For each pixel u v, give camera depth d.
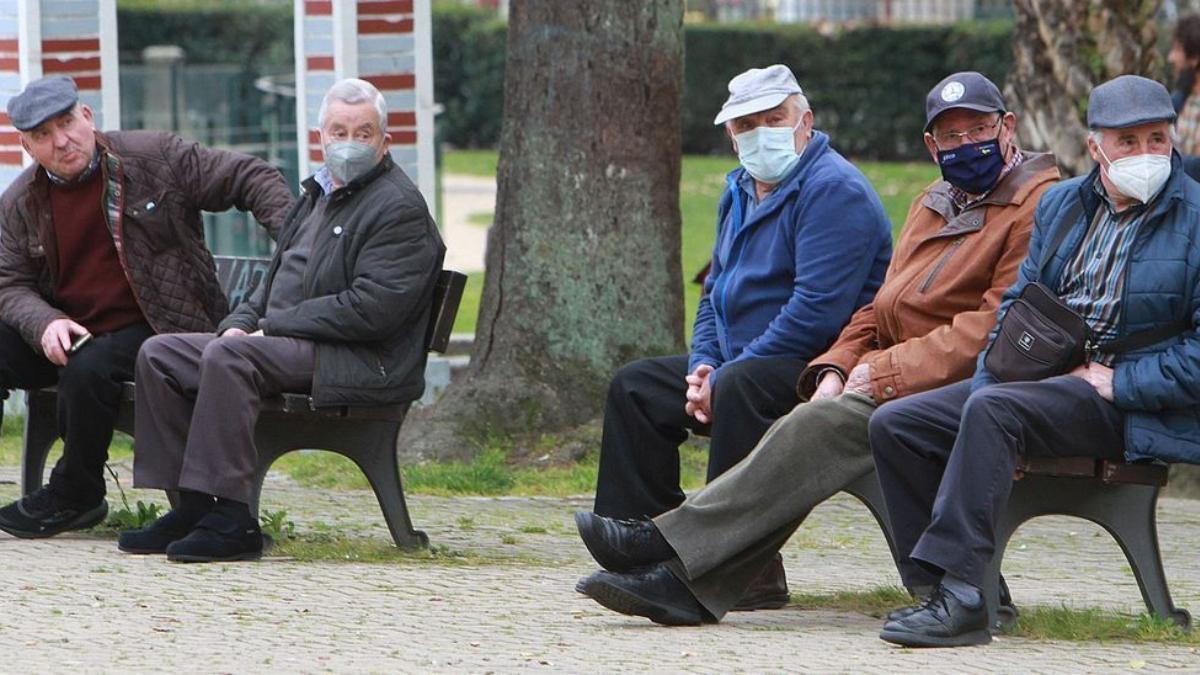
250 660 20.58
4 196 29.84
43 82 29.03
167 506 32.75
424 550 28.98
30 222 29.53
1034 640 22.17
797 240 25.28
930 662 20.55
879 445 22.52
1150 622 22.58
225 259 34.78
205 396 27.09
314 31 44.16
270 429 28.27
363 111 27.58
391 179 27.81
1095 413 22.09
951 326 23.44
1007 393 21.86
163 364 27.77
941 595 21.73
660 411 25.48
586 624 23.14
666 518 22.95
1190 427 21.97
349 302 27.20
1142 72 42.31
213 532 27.20
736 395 24.42
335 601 24.38
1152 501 22.80
